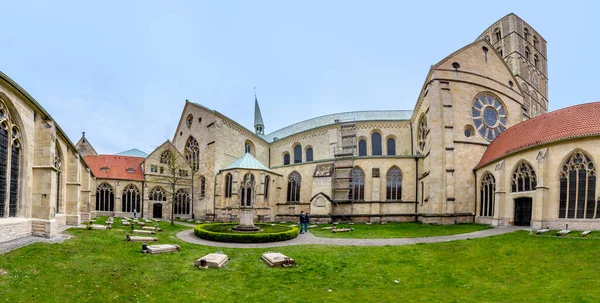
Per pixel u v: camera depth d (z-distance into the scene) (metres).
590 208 26.77
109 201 57.12
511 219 33.81
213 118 59.28
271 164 72.06
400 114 69.81
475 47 49.38
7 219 19.64
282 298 13.60
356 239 29.45
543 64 76.88
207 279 15.95
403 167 50.62
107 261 17.47
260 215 52.09
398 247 24.86
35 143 23.11
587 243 21.38
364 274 17.53
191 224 48.38
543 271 17.27
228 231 30.67
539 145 30.44
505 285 15.52
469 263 19.89
